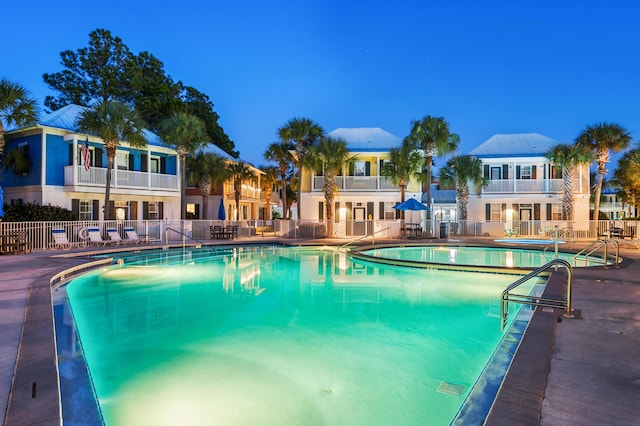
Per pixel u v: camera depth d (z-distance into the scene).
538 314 6.01
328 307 8.56
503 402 3.18
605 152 26.45
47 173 21.55
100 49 42.41
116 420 3.89
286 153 34.47
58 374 4.02
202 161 31.23
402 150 26.47
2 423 2.88
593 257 15.45
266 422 3.84
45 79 41.25
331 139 26.45
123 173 24.11
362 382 4.81
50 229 17.77
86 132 21.45
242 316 7.88
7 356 4.28
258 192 44.59
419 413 4.03
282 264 15.55
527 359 4.11
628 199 32.41
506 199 30.25
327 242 22.31
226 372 5.12
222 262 16.03
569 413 3.02
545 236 25.72
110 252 16.62
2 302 6.88
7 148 22.84
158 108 42.03
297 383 4.77
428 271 13.10
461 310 8.17
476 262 15.72
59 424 2.89
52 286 9.66
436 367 5.25
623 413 3.02
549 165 30.19
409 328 6.98
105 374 5.05
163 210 27.22
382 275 12.66
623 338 4.89
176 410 4.09
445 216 36.84
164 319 7.64
